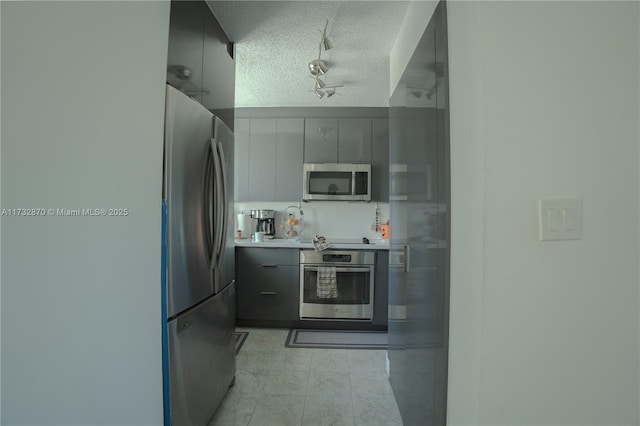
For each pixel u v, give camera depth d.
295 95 2.97
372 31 1.89
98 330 1.20
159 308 1.17
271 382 1.99
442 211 1.09
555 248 0.83
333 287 2.91
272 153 3.27
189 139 1.30
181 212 1.24
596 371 0.84
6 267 1.18
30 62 1.16
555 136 0.82
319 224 3.56
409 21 1.67
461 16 0.95
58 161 1.18
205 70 1.53
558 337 0.83
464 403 0.94
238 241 3.25
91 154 1.18
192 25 1.38
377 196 3.24
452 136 1.03
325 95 2.92
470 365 0.89
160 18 1.18
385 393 1.88
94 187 1.18
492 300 0.82
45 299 1.19
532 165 0.82
